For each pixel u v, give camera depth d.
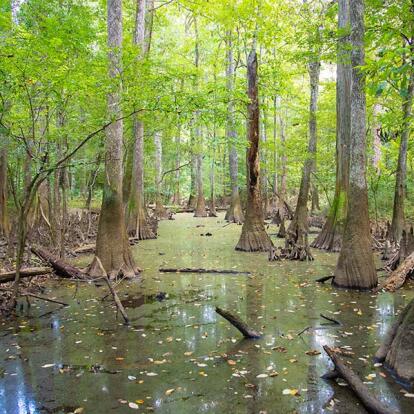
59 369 4.35
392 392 3.78
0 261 9.53
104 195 8.83
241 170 30.50
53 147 8.72
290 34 15.07
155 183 25.97
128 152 15.04
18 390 3.91
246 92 12.85
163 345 4.97
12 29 6.17
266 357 4.58
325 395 3.74
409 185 16.95
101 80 7.12
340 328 5.49
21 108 7.57
